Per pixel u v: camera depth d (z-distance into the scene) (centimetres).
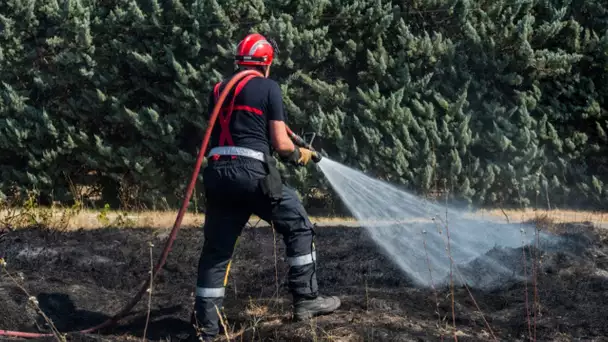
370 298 533
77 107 1170
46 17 1180
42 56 1188
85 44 1140
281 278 638
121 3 1168
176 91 1130
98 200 1222
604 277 612
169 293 596
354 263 685
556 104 1176
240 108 439
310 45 1120
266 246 757
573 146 1166
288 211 457
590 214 1100
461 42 1164
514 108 1143
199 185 1154
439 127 1156
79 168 1203
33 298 428
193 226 880
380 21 1136
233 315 518
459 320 502
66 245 743
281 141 438
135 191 1173
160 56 1160
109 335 489
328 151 1173
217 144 445
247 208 450
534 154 1124
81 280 624
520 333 483
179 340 483
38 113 1166
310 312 475
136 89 1171
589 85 1170
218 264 447
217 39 1133
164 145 1157
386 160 1109
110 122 1195
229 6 1125
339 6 1134
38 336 466
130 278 642
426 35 1125
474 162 1148
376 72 1136
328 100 1143
